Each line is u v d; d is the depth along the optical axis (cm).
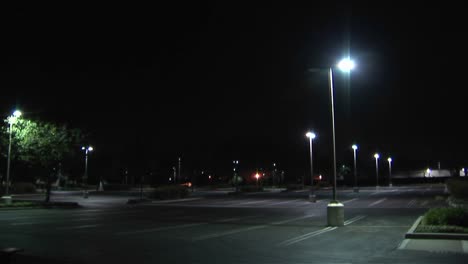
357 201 4412
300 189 8394
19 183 6800
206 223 2306
